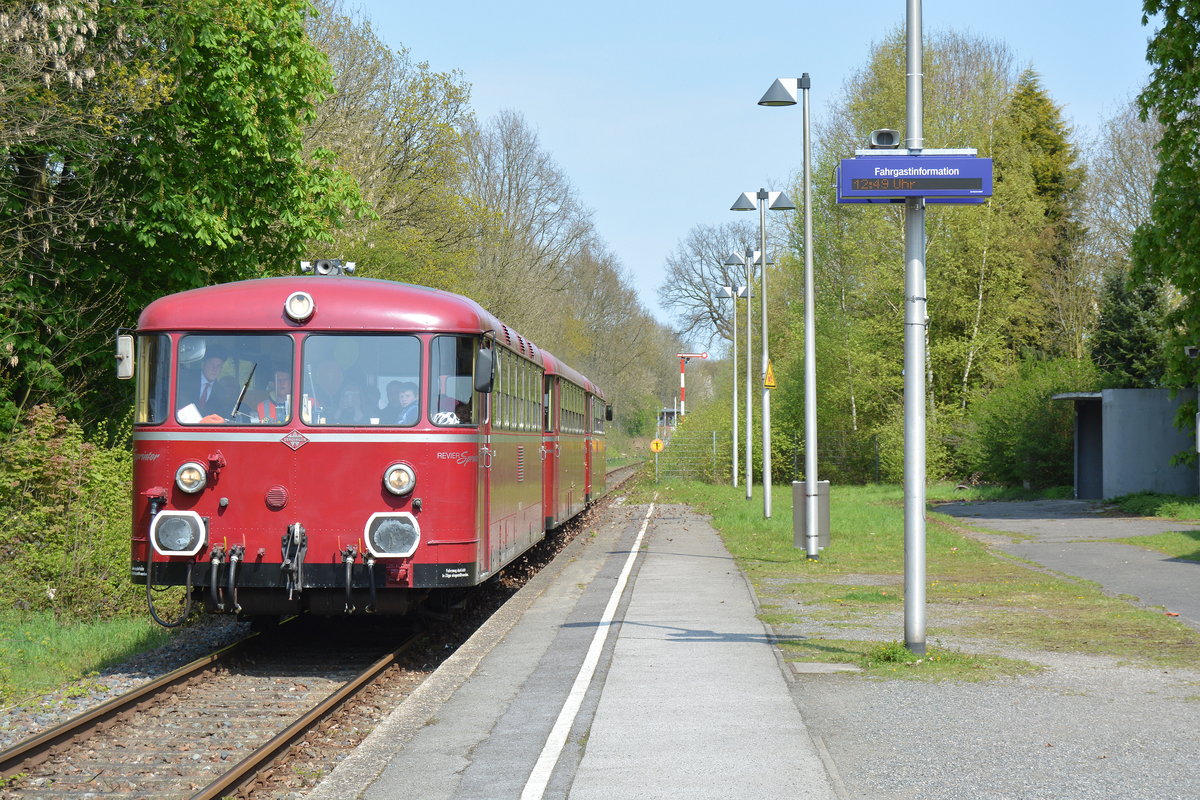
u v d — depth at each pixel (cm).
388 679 1141
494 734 825
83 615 1492
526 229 5900
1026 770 727
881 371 4741
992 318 4744
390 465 1183
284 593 1183
